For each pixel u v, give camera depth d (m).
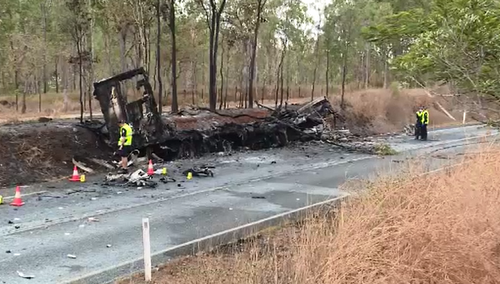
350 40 36.47
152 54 41.84
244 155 21.38
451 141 27.34
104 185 14.59
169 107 36.53
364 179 11.86
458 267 5.66
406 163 12.80
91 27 31.30
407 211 6.65
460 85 6.76
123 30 31.05
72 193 13.44
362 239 6.14
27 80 37.81
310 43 40.19
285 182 15.26
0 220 10.41
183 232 9.69
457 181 7.20
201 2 29.00
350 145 24.77
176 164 18.70
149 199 12.70
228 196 13.12
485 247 5.68
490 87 6.26
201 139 21.08
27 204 12.02
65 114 31.02
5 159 15.53
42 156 16.52
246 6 31.39
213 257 7.91
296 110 27.05
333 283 5.57
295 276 5.86
